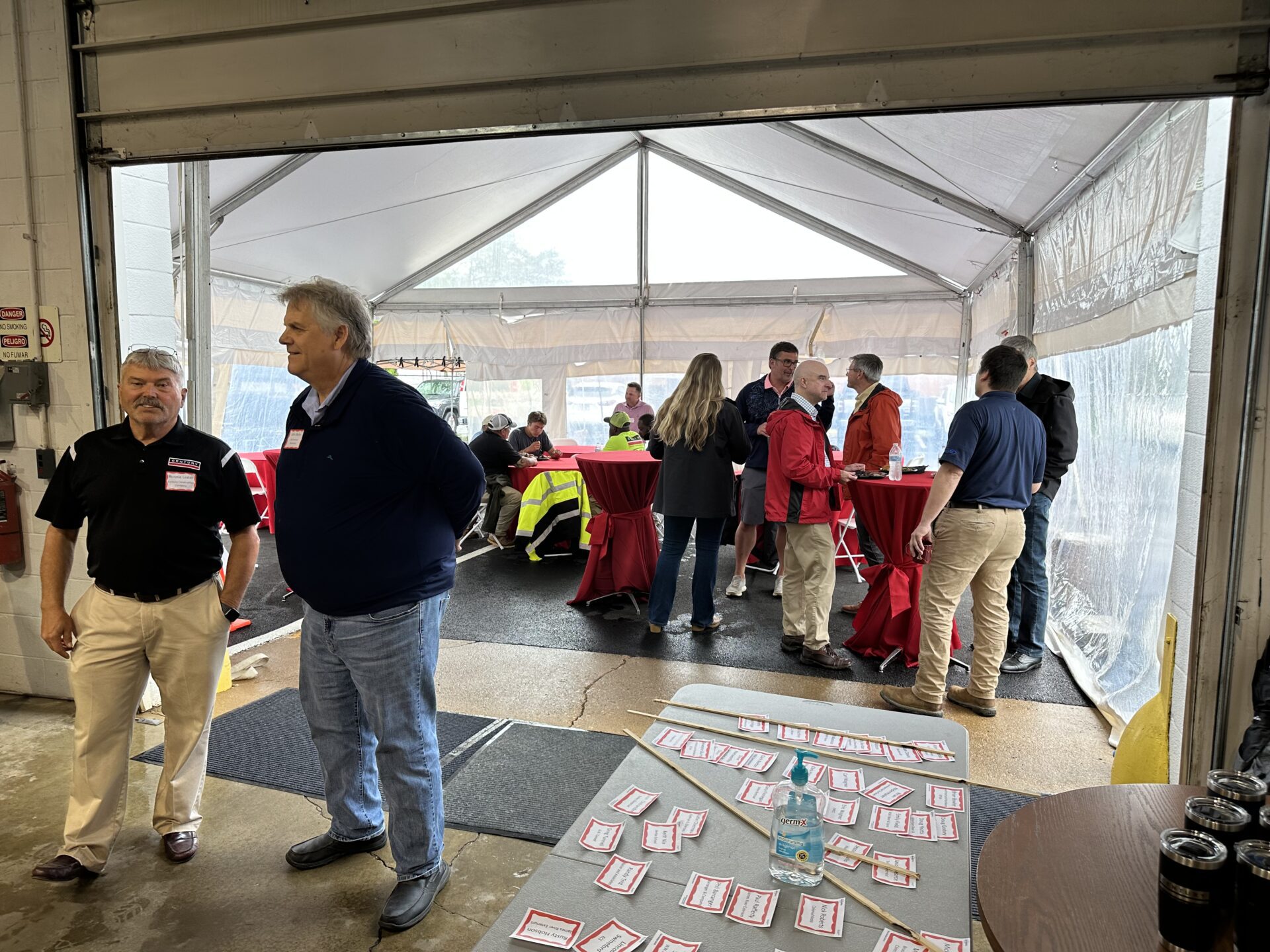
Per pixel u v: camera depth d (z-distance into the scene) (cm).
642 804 145
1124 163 326
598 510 634
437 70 260
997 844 114
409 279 943
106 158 294
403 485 187
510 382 938
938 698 315
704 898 118
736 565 504
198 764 226
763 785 152
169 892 207
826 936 110
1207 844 93
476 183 769
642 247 884
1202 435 224
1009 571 315
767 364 873
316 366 183
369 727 220
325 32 267
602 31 246
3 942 188
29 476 320
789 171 693
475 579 555
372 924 194
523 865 219
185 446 208
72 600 323
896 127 443
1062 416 363
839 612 479
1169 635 236
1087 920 97
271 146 276
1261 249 196
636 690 347
